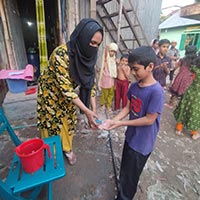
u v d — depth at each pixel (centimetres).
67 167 189
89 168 189
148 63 98
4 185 100
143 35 464
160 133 263
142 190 164
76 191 162
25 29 565
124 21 468
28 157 106
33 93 296
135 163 122
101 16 440
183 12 595
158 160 204
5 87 328
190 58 299
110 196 158
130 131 126
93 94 178
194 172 189
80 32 127
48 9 542
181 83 324
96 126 138
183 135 260
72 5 330
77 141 235
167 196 159
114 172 185
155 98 104
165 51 307
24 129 255
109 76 303
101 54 465
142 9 469
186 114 239
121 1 353
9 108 271
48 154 126
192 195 162
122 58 297
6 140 229
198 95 223
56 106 156
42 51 271
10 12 339
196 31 922
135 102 117
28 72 297
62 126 167
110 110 328
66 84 132
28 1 538
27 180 107
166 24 1162
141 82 112
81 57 135
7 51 322
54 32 518
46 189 161
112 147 224
